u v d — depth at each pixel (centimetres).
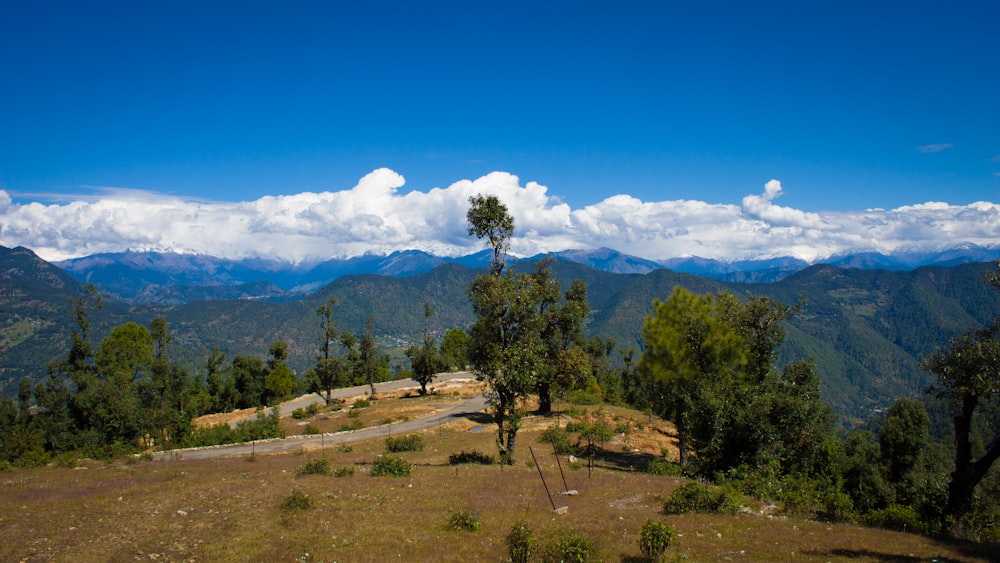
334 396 11431
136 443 6309
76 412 6338
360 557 1750
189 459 4909
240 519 2217
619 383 11219
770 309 4350
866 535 2123
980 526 2772
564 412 7119
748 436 3578
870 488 4128
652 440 5869
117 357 9738
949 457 8912
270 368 12794
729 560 1750
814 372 4141
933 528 2538
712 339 4162
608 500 2792
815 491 3325
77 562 1675
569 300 6612
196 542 1897
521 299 4159
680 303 4309
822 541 1992
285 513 2309
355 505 2497
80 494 2834
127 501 2620
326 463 3678
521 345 4153
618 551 1839
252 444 5844
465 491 2900
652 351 4416
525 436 5569
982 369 2702
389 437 5562
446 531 2105
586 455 4719
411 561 1725
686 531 2138
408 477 3375
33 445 5556
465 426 6569
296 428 7200
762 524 2286
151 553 1766
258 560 1716
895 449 5947
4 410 6794
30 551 1772
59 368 8731
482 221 4266
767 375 4216
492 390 4328
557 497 2828
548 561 1739
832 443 4428
